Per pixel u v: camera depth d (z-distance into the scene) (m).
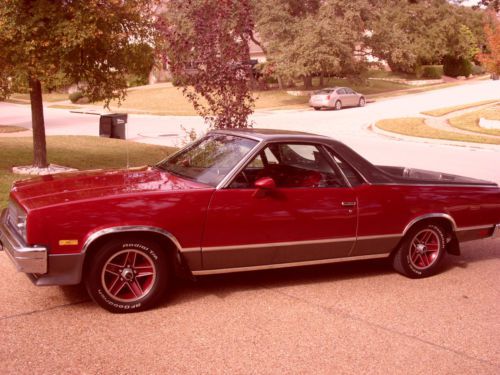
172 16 11.70
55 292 5.17
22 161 13.41
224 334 4.44
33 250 4.34
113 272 4.67
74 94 46.12
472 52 65.56
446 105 36.16
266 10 40.06
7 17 9.65
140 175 5.43
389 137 22.52
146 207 4.66
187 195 4.84
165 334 4.39
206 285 5.55
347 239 5.55
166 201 4.74
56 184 5.12
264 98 44.00
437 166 14.92
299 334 4.51
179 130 24.48
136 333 4.39
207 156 5.54
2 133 22.19
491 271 6.48
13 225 4.89
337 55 39.03
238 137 5.62
